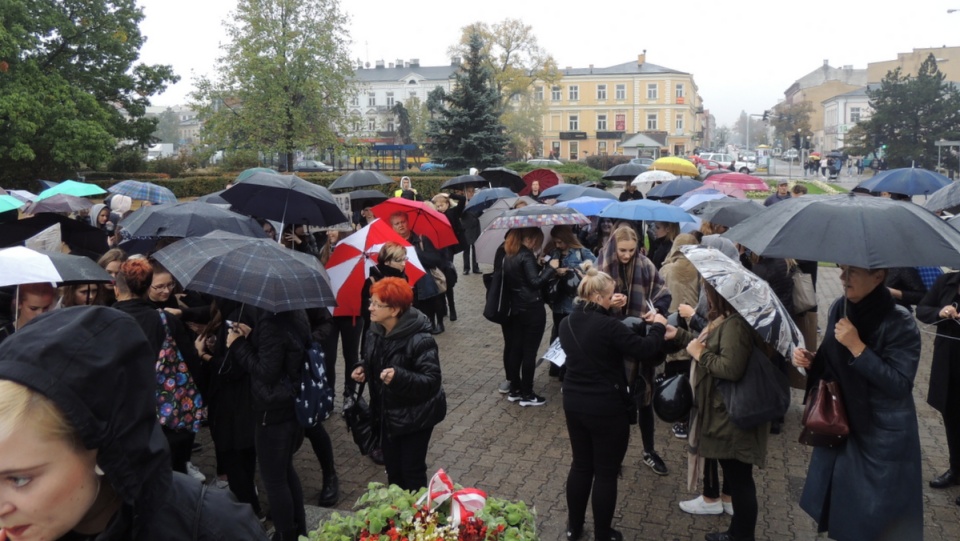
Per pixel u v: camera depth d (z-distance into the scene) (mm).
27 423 1214
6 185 31016
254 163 44812
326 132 42000
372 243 6469
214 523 1539
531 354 7438
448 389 8195
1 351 1263
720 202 8328
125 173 36812
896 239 3219
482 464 6176
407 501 3117
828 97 108125
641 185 16969
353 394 6965
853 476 3738
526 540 2883
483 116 36438
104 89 34156
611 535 4695
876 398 3682
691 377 4602
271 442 4352
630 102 91562
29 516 1254
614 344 4414
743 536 4441
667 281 6805
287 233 8094
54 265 4414
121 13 34250
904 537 3674
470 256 16734
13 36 28328
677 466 6133
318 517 4988
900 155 46250
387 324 4688
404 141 72438
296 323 4418
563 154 93688
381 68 105000
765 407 4164
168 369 4730
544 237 8117
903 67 87000
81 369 1245
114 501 1401
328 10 40625
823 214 3400
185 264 4324
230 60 39781
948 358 5434
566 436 6758
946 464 6070
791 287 6750
